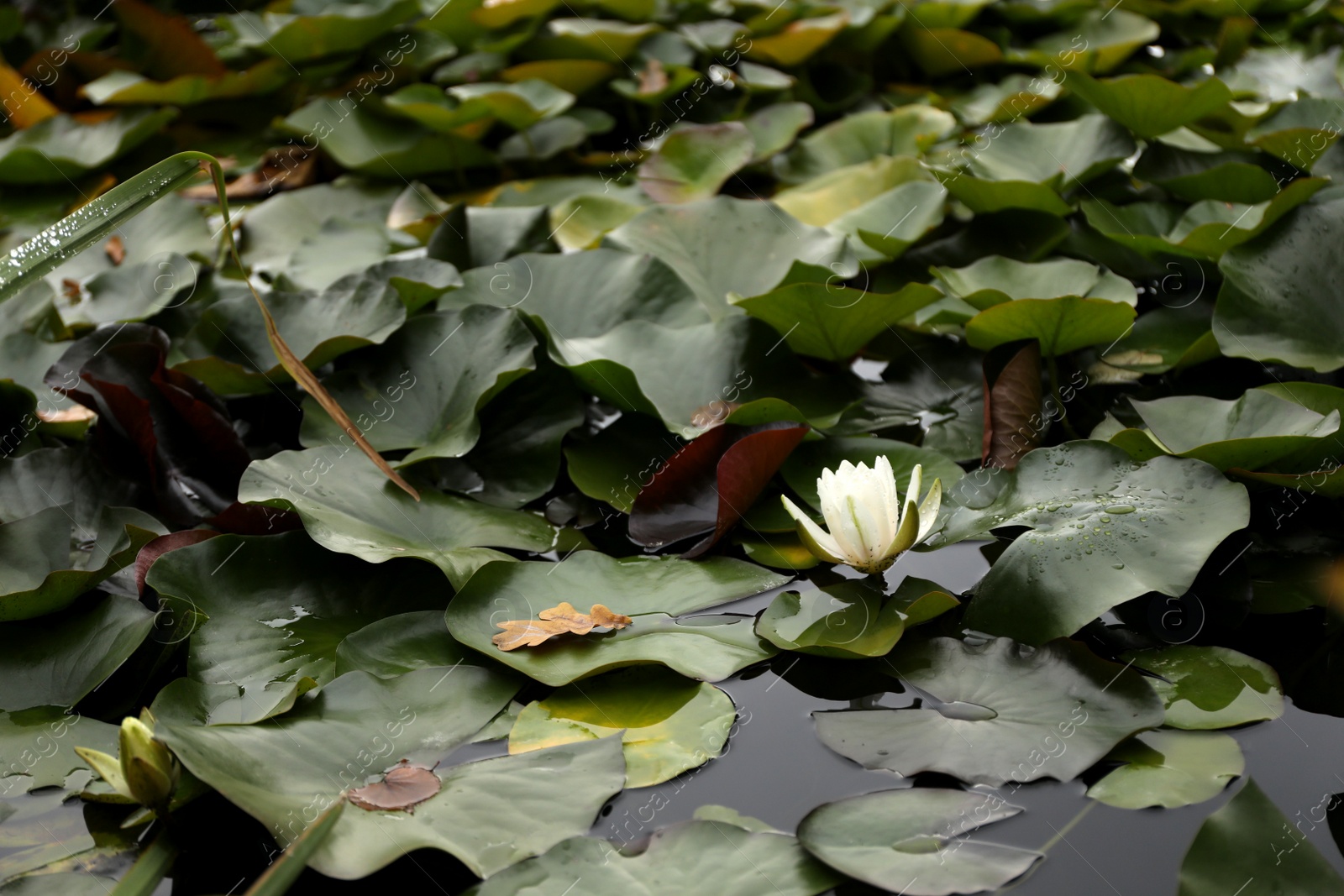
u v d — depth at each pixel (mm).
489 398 2453
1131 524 2299
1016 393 2438
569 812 2158
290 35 3773
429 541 2369
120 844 2168
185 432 2455
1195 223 2650
